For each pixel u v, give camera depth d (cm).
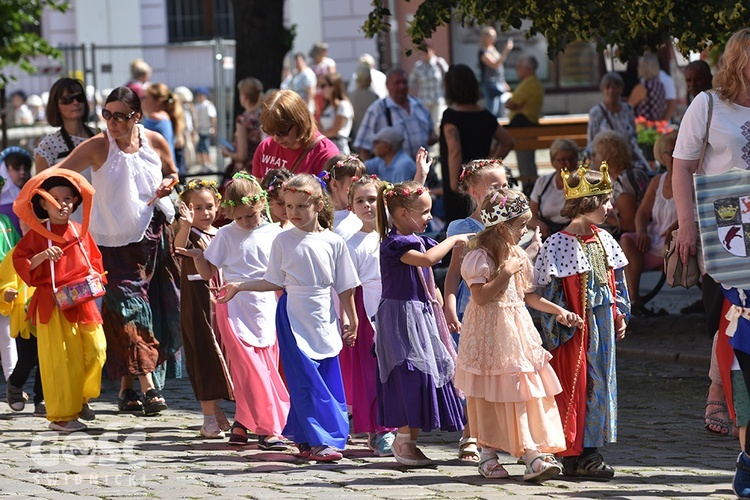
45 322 1188
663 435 1155
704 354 1500
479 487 938
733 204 877
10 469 1027
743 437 920
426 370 1009
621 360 1549
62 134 1371
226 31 4738
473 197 1059
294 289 1051
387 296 1024
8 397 1324
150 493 923
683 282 1009
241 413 1112
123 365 1277
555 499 885
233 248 1126
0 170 1552
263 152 1300
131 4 4706
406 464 1027
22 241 1192
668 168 1669
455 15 1580
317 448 1048
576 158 1703
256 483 957
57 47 3359
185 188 1180
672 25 1378
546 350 972
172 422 1252
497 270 948
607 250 976
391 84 2195
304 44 4528
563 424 965
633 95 2689
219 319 1122
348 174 1180
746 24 1318
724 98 973
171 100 2334
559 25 1455
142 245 1296
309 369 1044
